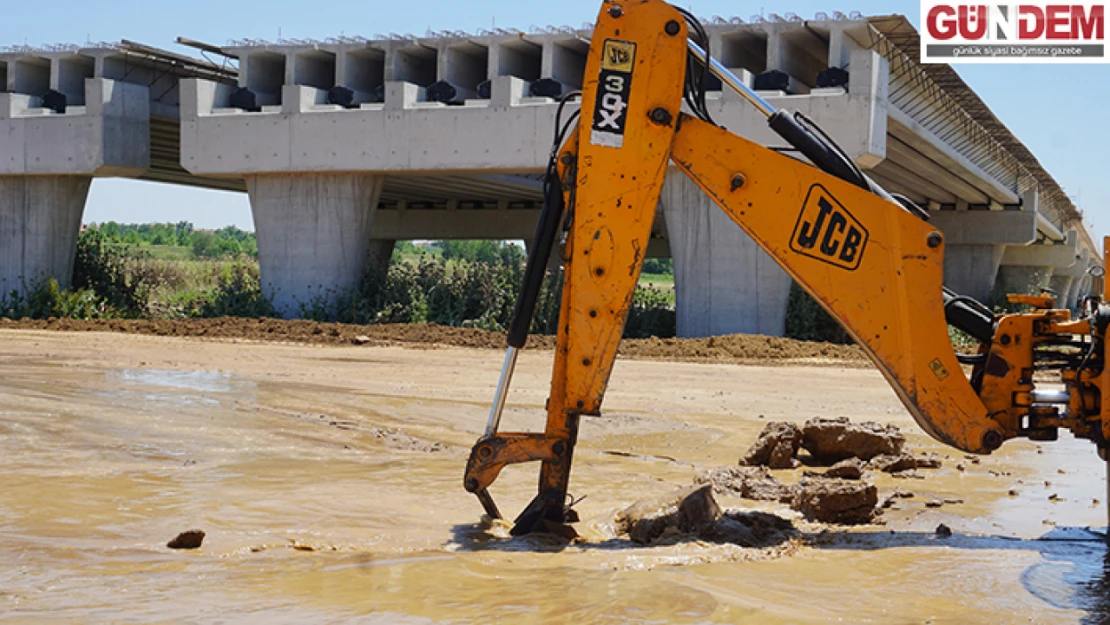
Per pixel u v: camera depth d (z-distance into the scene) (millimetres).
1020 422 6051
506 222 42781
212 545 5434
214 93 25859
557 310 24703
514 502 7012
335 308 24953
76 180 28250
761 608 4453
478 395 12711
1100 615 4480
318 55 26109
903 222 5918
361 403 11539
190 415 9945
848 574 5121
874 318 5938
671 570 5121
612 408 12070
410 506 6695
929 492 7648
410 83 24422
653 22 5879
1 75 30672
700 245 22141
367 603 4414
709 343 20281
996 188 37281
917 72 25656
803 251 5941
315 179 25094
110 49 27438
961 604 4613
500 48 23844
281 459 8273
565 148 6027
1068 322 5980
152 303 30984
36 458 7734
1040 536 6137
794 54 23438
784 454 8703
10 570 4824
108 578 4738
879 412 12602
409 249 82375
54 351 16453
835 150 6082
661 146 5879
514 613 4301
